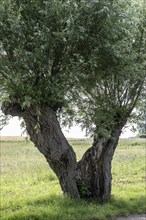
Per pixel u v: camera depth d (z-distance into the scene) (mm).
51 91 8594
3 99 8820
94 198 11422
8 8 7930
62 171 10867
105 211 10430
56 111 10422
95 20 8539
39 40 8148
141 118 11570
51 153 10281
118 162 21531
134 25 9273
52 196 11820
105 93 11031
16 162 21922
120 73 9633
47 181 16094
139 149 29250
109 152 11398
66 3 8070
